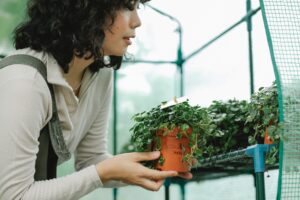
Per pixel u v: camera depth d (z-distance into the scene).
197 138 1.47
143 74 3.91
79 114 1.36
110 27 1.25
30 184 1.17
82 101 1.36
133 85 3.89
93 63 1.35
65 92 1.26
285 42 1.36
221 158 1.68
